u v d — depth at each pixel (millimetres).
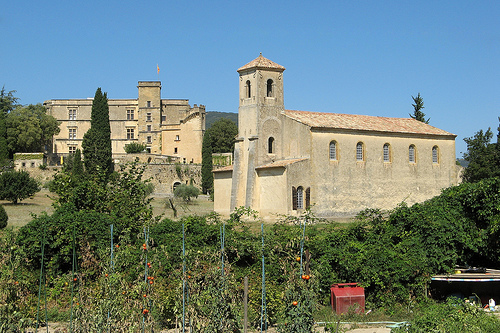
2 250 25328
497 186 30609
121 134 126188
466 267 30688
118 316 21641
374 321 25984
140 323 21781
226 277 22672
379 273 27688
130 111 126500
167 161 110000
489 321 22797
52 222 28266
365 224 31172
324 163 58781
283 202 56406
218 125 145375
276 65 62812
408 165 65438
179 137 116312
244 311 22172
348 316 26438
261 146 60906
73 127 126000
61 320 25312
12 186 73000
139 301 22375
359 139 61625
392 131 63875
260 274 25844
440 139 68438
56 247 28156
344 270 28453
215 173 67062
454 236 29969
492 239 30391
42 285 27188
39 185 93250
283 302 23453
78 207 32281
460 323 22734
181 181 104000
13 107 119125
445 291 29359
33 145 107188
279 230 28438
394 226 31094
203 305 21969
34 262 27875
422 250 29125
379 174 62781
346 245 29234
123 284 22562
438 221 30156
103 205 32469
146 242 24344
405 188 64938
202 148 106375
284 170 56469
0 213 50906
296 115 61906
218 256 24984
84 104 126250
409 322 24484
